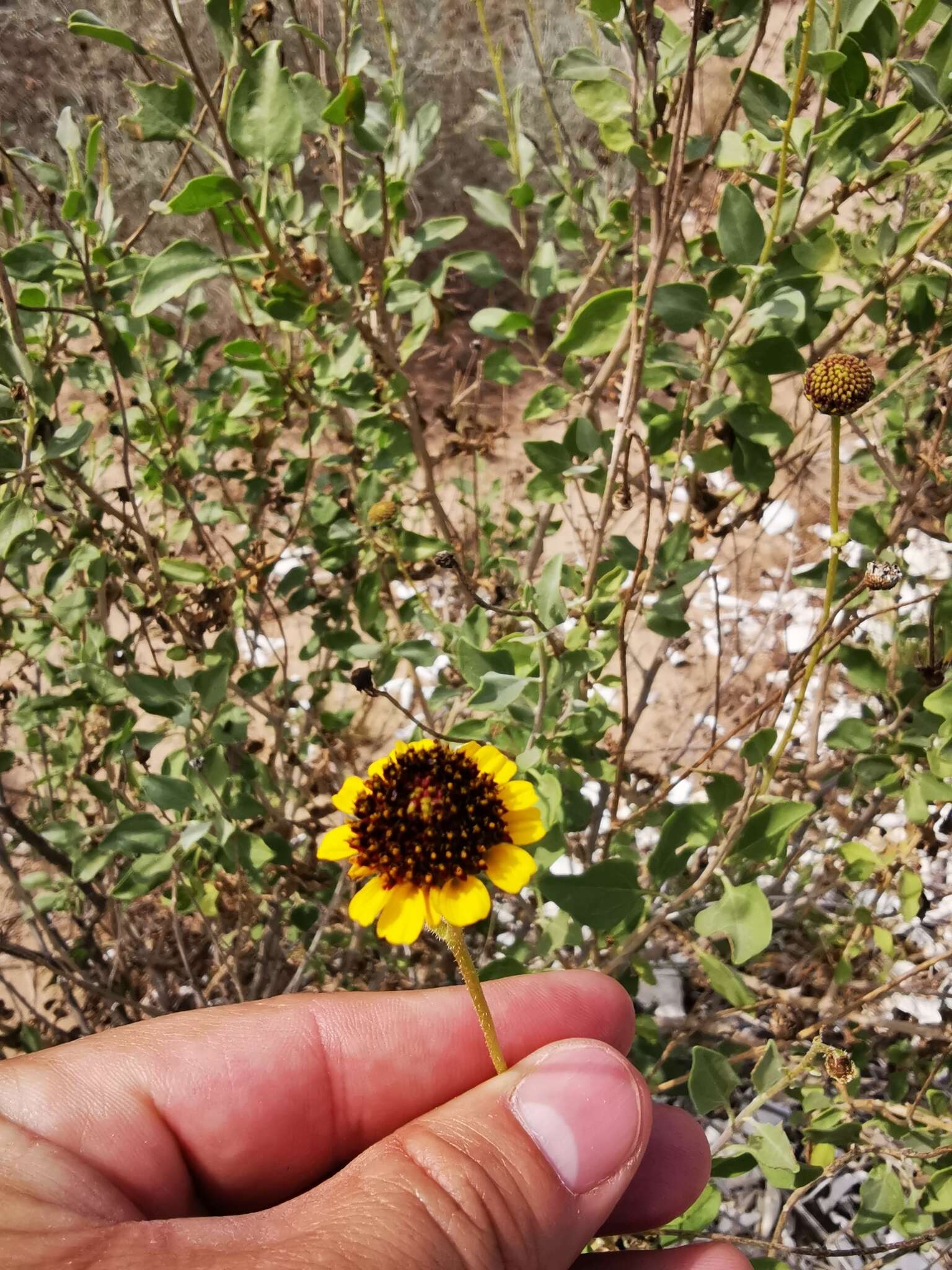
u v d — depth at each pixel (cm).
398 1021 18
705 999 27
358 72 21
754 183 28
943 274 22
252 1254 12
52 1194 14
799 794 26
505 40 53
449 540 25
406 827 12
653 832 31
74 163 24
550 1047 15
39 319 24
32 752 34
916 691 21
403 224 24
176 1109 16
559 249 46
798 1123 21
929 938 29
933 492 22
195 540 37
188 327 29
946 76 17
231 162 19
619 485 21
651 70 18
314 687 29
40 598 29
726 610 41
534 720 19
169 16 18
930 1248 22
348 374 23
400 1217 13
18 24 49
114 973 28
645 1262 17
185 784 20
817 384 13
